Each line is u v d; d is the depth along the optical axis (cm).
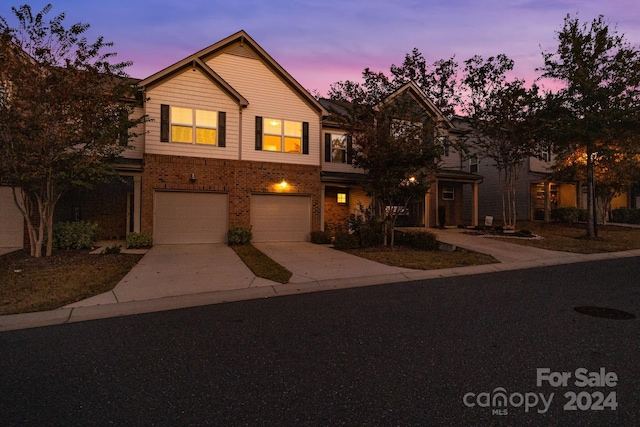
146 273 798
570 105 1398
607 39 1293
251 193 1395
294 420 250
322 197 1516
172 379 315
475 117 1609
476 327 446
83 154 949
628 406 266
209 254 1075
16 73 835
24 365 349
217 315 516
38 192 990
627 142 1386
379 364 342
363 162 1221
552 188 2308
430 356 359
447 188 1962
